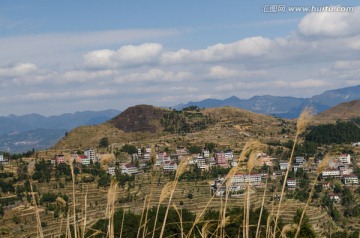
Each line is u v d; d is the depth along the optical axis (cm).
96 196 7900
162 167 17012
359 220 12950
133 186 15525
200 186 16575
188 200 13962
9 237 9288
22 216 11531
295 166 18338
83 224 568
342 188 17412
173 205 566
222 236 574
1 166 18288
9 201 12988
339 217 12700
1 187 14738
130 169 19088
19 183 15425
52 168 17650
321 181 17600
